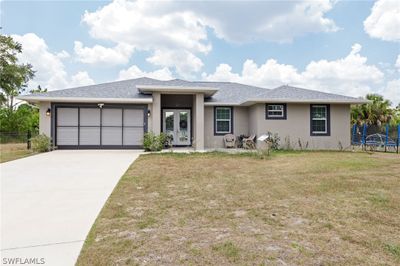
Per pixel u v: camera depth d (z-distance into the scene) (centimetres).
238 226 413
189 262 304
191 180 734
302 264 297
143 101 1507
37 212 487
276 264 297
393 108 3066
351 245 344
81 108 1537
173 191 622
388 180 721
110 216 459
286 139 1595
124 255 322
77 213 481
